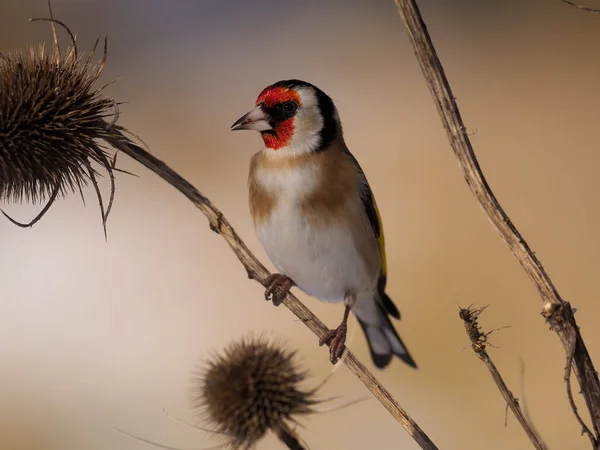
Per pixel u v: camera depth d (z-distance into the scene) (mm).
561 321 3721
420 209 13156
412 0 3793
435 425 9820
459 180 13812
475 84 16938
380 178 13883
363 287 7309
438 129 15109
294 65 16938
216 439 4598
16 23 16609
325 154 6988
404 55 17453
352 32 18250
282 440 4508
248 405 4449
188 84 16203
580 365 3793
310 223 6926
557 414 9750
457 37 18656
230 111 15531
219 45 17453
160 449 9500
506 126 15727
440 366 10766
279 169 6961
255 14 18688
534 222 13109
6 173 5473
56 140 5488
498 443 9508
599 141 15086
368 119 15344
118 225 13391
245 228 13062
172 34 17547
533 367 10422
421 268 12172
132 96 15727
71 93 5609
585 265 12117
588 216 13117
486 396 10180
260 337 4805
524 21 19328
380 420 9945
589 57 17797
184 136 14938
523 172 14359
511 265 12141
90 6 17766
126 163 14266
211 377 4680
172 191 14016
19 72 5590
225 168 14328
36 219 5473
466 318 4301
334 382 10352
